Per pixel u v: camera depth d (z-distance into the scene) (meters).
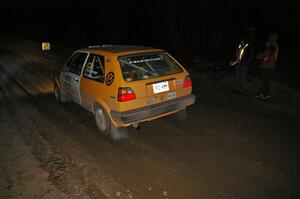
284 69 10.48
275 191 3.15
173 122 5.36
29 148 4.40
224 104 6.38
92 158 4.02
